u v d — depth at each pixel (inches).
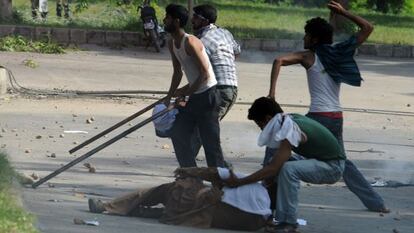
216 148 786.8
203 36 853.8
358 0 4005.9
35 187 748.6
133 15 2448.3
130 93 1397.6
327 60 727.7
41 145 1013.2
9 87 1471.5
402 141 1196.5
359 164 1016.2
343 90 1689.2
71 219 621.6
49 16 2652.6
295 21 3038.9
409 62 2260.1
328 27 732.0
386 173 967.6
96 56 1982.0
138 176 866.1
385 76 1951.3
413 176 954.7
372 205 754.8
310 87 737.0
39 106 1325.0
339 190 856.3
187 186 644.1
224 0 3848.4
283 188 643.5
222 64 847.1
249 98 1505.9
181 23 770.8
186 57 773.9
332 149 657.0
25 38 2102.6
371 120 1376.7
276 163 637.3
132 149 1023.6
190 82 783.7
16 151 966.4
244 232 639.1
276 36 2452.0
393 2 4045.3
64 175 844.0
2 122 1170.6
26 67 1737.2
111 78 1665.8
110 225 610.2
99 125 1179.3
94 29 2225.6
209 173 646.5
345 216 732.7
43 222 595.5
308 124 653.3
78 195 740.7
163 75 1742.1
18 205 579.8
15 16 2367.1
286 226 642.8
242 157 1015.6
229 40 860.6
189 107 781.9
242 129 1216.8
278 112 649.0
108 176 855.7
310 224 690.2
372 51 2361.0
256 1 3988.7
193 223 638.5
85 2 2471.7
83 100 1398.9
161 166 928.9
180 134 789.2
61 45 2073.1
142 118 1254.3
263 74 1843.0
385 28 3056.1
